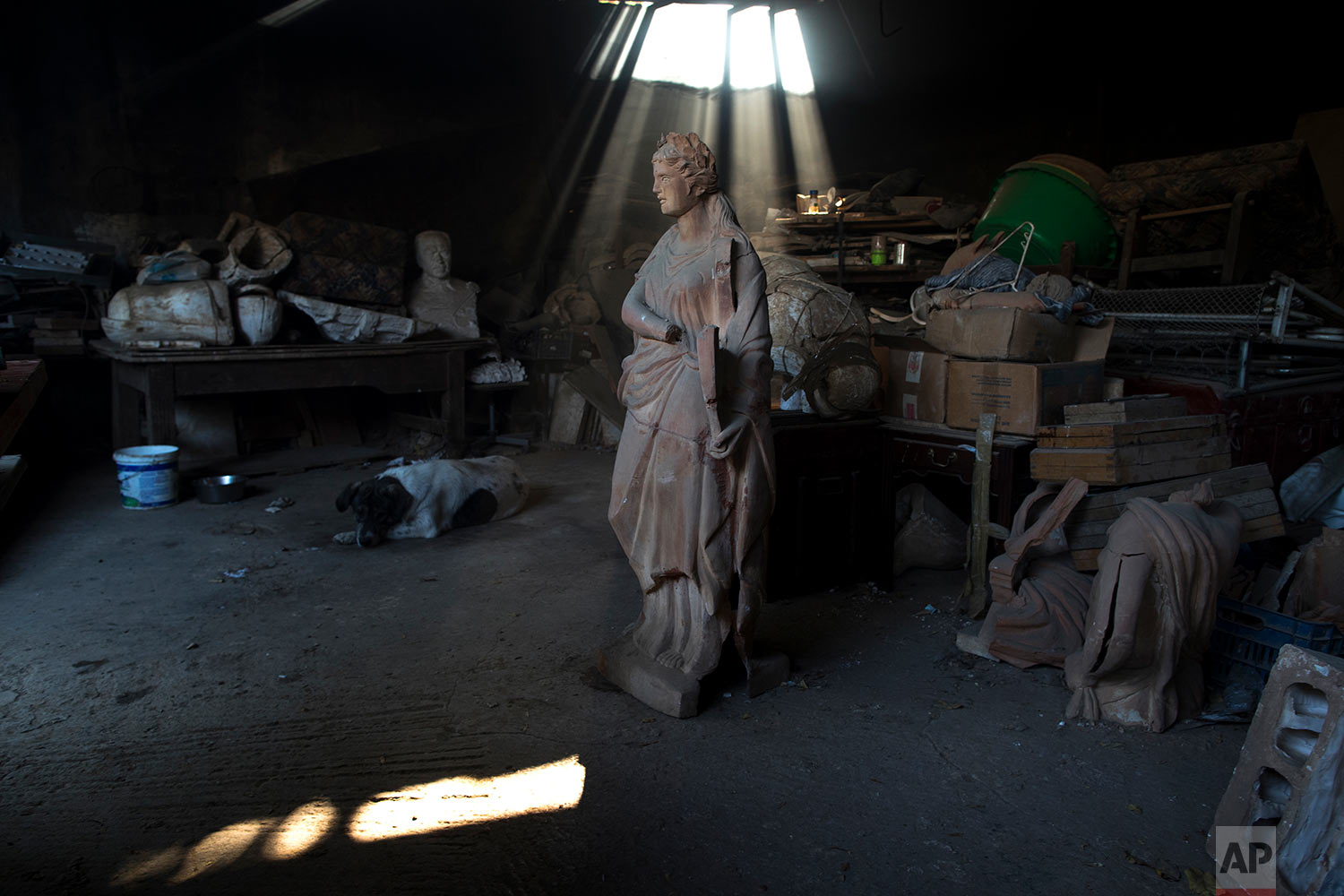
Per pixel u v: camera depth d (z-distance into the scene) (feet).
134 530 18.76
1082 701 10.86
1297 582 11.90
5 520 19.42
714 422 9.93
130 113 27.66
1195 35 30.27
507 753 10.13
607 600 15.03
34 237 24.86
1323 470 16.98
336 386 26.40
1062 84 33.22
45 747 10.14
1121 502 12.22
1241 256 19.24
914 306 16.34
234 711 11.06
